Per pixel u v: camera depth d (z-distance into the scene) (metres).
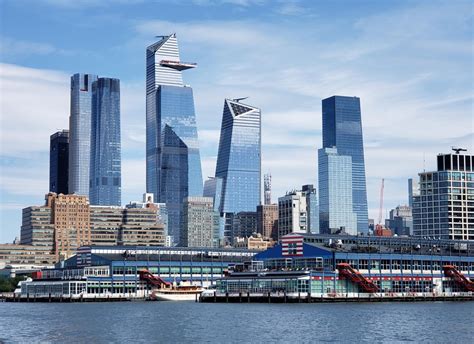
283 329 195.50
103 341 175.38
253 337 179.25
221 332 190.62
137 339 178.62
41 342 174.62
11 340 178.62
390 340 172.25
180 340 175.50
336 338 176.25
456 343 166.88
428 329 194.50
